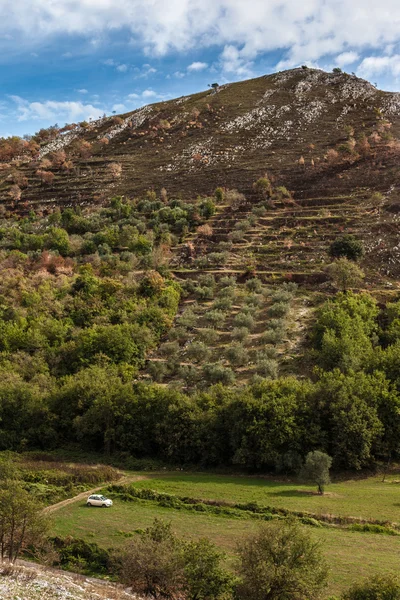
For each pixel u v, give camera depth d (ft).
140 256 342.23
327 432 177.88
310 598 83.56
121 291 298.76
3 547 111.34
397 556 110.83
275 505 143.43
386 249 305.94
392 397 181.06
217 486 163.63
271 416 179.63
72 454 202.28
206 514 141.90
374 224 330.34
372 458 174.09
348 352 214.28
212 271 320.29
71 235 388.16
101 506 149.07
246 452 177.37
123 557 103.24
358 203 360.48
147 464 191.01
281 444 176.86
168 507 148.97
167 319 272.51
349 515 133.90
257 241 345.72
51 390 226.99
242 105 628.28
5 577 88.74
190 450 192.13
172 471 185.98
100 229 394.73
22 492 118.21
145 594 95.45
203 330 259.80
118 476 177.99
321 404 180.96
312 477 152.97
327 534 124.67
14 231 394.32
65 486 166.91
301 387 191.93
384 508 138.72
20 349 262.47
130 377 233.55
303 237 336.49
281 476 173.68
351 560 108.37
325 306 257.55
